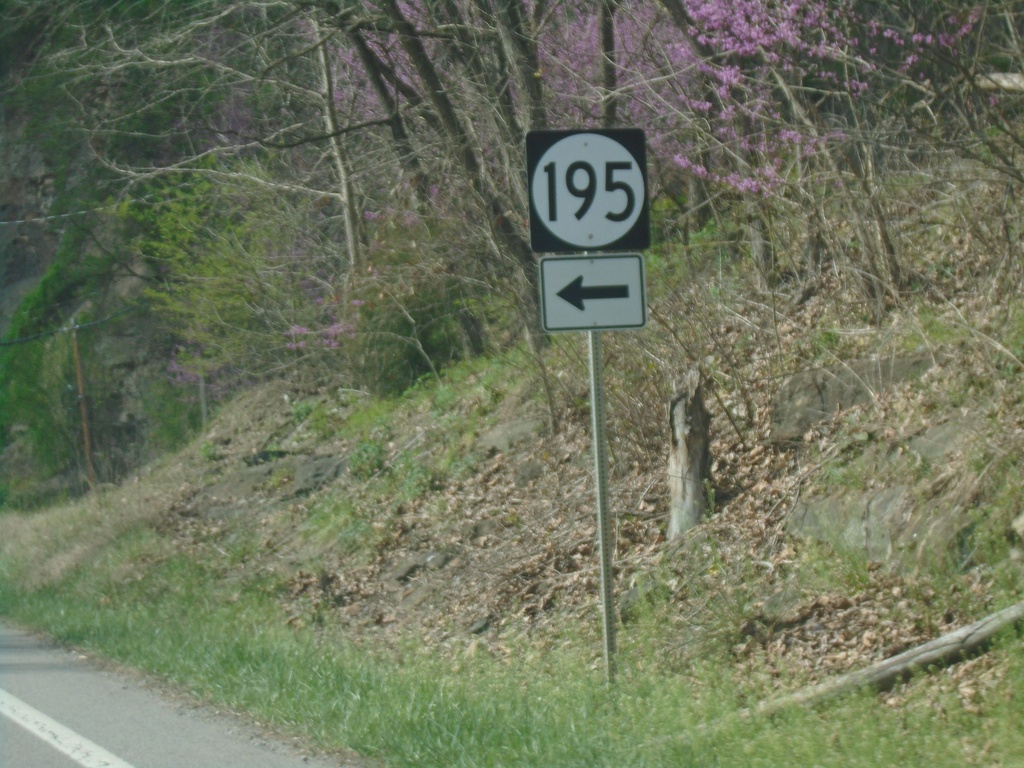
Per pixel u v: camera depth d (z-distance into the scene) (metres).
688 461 10.58
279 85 21.00
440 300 19.47
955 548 8.20
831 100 13.11
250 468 20.05
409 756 6.60
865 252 11.91
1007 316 10.19
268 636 10.88
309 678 8.55
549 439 14.05
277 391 25.30
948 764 5.66
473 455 14.95
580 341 12.96
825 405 11.00
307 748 7.17
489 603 11.09
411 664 9.50
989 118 10.80
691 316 12.36
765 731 6.37
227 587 14.44
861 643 7.83
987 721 6.15
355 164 21.48
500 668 9.25
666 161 14.12
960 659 6.88
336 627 12.01
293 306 23.91
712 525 10.30
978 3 10.23
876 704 6.58
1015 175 9.70
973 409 9.47
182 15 21.23
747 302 12.70
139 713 8.38
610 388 12.42
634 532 11.12
